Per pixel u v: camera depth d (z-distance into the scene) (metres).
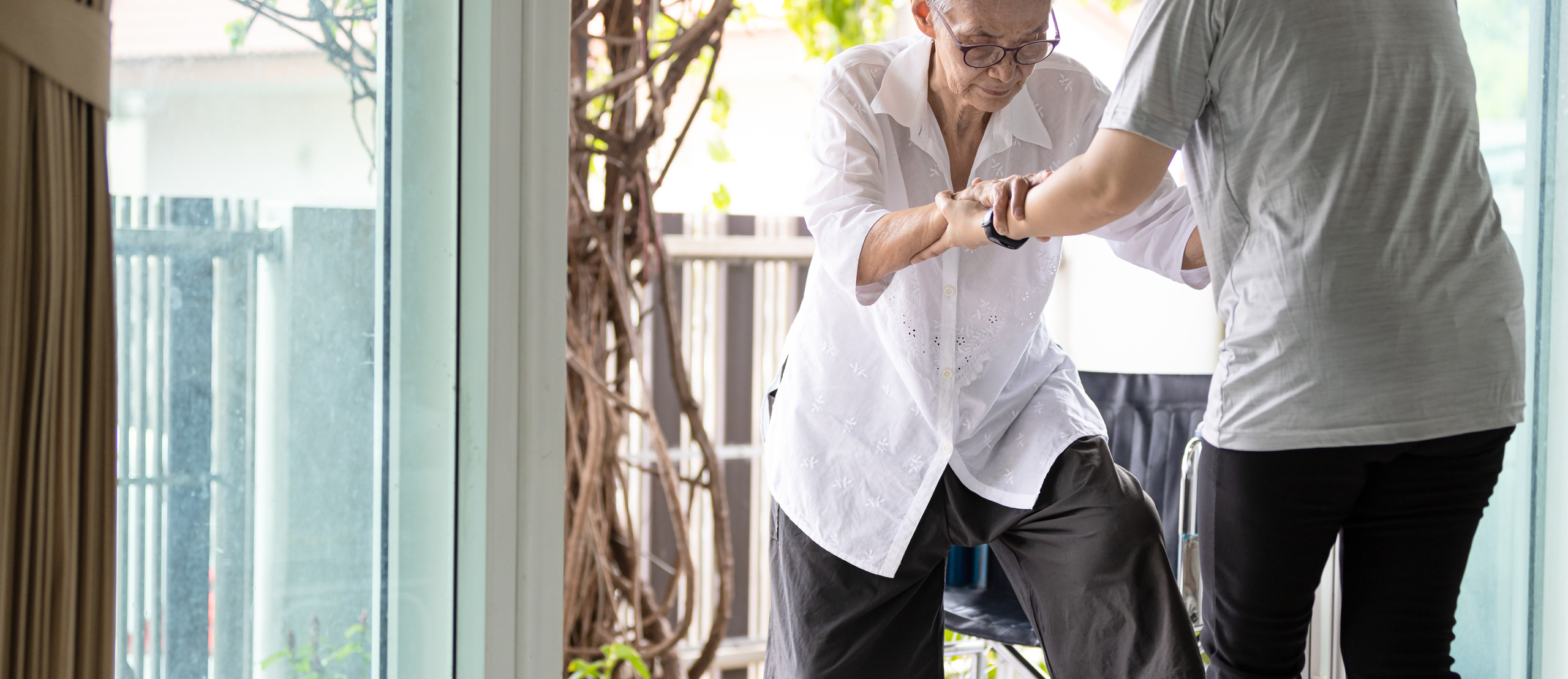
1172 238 1.35
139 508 1.21
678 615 3.14
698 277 3.13
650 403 2.56
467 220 1.26
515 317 1.28
